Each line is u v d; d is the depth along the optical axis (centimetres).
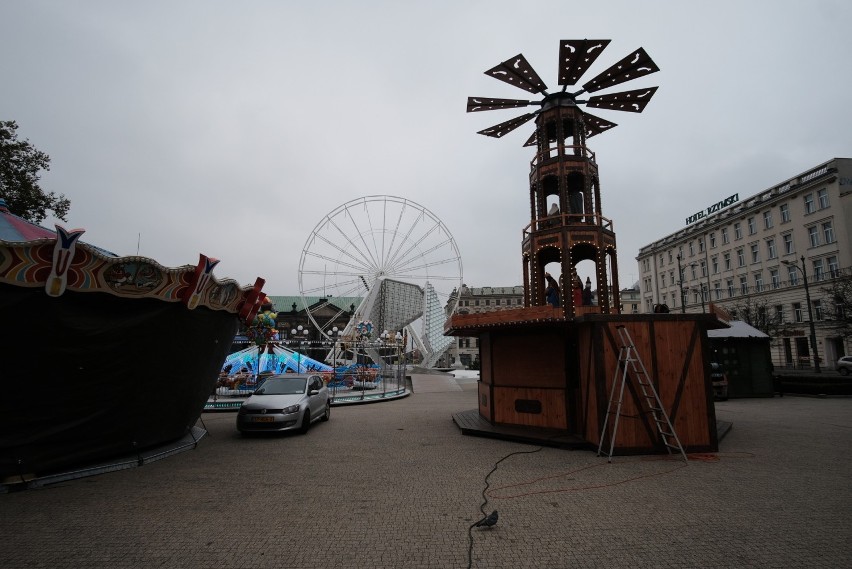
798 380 2286
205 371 1023
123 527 512
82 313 733
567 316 987
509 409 1155
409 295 4331
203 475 745
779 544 451
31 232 809
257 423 1105
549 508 567
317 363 2667
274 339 2397
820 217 4353
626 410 872
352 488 665
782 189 4766
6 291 653
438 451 929
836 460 798
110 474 752
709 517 526
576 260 1387
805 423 1222
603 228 1235
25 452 688
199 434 1110
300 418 1138
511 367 1164
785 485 650
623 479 696
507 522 521
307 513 556
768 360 2044
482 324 1091
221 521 530
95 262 720
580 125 1321
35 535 489
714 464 779
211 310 962
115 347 769
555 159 1277
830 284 4134
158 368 852
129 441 833
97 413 770
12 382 674
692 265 6172
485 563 418
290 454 910
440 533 491
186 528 508
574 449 925
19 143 2214
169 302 837
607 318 890
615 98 1312
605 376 877
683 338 900
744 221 5281
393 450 944
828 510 544
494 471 758
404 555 436
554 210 1355
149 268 783
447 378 3556
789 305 4647
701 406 884
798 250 4572
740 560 418
